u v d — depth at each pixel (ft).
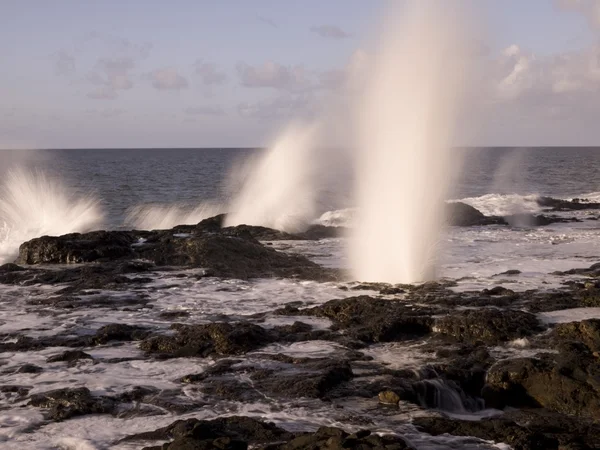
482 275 58.80
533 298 47.52
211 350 36.88
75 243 65.98
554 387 31.73
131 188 199.62
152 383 32.04
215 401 29.71
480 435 26.73
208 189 196.85
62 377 32.89
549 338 38.42
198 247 65.00
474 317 40.27
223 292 52.42
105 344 38.86
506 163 331.98
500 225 102.17
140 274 59.06
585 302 45.70
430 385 31.89
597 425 29.07
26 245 66.03
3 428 26.63
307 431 26.35
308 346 38.06
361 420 27.81
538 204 137.59
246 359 35.40
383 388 31.09
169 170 303.68
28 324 42.98
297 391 30.58
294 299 49.96
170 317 44.60
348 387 31.50
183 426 25.40
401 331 40.65
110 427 26.81
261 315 44.83
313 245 81.61
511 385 32.45
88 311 46.26
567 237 86.69
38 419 27.61
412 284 53.98
